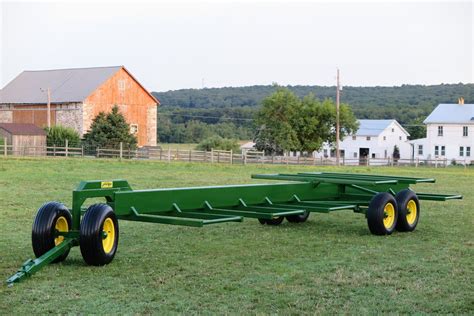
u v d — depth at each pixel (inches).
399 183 525.0
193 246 428.1
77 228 352.5
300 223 557.6
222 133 4579.2
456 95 6658.5
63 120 2497.5
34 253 359.3
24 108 2600.9
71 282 313.0
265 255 397.4
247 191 441.1
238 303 281.1
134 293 295.6
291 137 2881.4
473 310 275.9
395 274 344.2
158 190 376.2
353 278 331.9
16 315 259.8
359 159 2573.8
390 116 5472.4
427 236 490.3
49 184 901.2
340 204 494.3
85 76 2578.7
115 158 1907.0
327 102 2908.5
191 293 297.7
